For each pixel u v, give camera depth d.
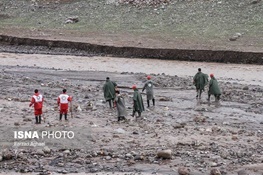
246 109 58.78
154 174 31.56
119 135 41.62
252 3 145.00
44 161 33.50
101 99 62.12
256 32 126.94
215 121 51.22
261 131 46.81
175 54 112.19
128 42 122.19
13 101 57.06
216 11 143.75
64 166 32.59
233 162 34.81
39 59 110.56
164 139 40.91
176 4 153.00
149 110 56.12
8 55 115.88
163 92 70.31
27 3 166.75
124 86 73.69
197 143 39.72
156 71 96.12
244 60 107.56
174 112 55.53
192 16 142.88
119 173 31.55
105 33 134.75
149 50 114.25
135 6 154.88
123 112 48.41
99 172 31.64
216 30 131.00
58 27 143.75
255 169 33.31
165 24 140.00
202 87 64.88
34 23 149.88
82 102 58.94
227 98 65.94
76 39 126.38
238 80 85.62
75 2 164.12
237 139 42.16
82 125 44.94
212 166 33.66
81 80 79.94
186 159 35.16
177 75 90.56
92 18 149.88
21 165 32.38
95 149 36.84
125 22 144.50
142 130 44.22
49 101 58.59
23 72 87.75
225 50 109.75
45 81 77.06
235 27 131.88
